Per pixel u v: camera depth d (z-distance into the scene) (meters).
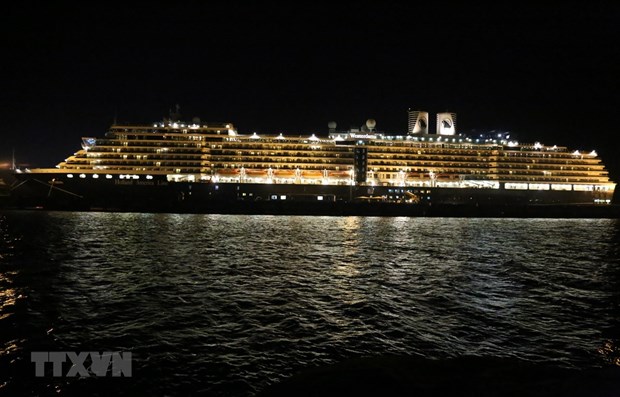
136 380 17.77
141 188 125.88
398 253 54.41
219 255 49.69
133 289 32.59
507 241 70.88
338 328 24.02
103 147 126.56
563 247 64.00
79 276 37.19
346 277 38.34
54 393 16.73
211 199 127.69
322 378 8.80
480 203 141.12
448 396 8.00
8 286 33.28
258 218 113.12
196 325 24.30
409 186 138.12
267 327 24.06
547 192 143.50
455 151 143.00
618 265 47.97
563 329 24.30
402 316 26.36
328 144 137.38
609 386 8.04
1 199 126.12
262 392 8.68
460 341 22.28
